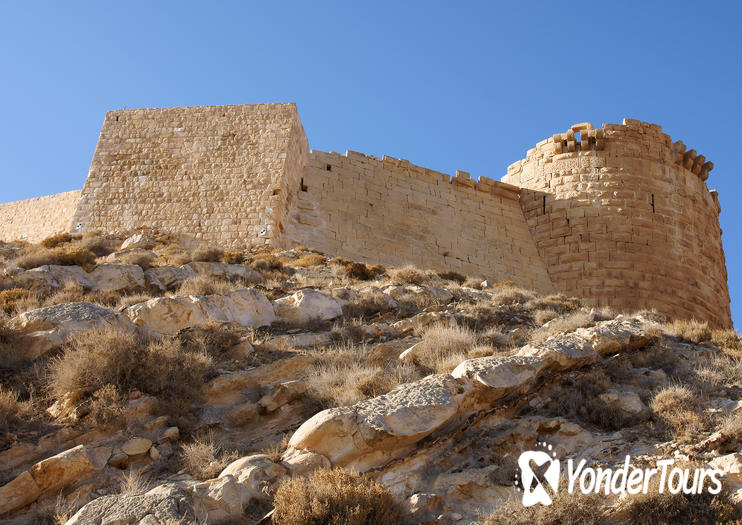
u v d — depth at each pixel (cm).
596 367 1266
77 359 1136
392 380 1222
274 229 2630
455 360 1270
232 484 883
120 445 1021
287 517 824
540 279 3142
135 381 1142
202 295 1586
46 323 1282
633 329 1418
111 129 2964
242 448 1050
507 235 3241
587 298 3005
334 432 977
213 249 2369
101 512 823
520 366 1172
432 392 1077
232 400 1202
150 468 995
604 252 3072
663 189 3244
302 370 1306
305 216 2842
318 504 834
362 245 2888
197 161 2841
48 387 1132
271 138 2855
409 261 2948
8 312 1520
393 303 1797
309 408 1154
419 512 896
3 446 982
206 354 1297
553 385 1201
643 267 3036
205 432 1093
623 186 3194
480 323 1697
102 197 2802
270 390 1216
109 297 1698
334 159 3088
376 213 3016
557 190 3278
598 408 1132
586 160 3284
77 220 2761
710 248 3319
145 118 2978
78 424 1045
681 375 1273
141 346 1226
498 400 1142
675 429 1071
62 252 1970
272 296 1817
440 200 3206
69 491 923
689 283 3092
